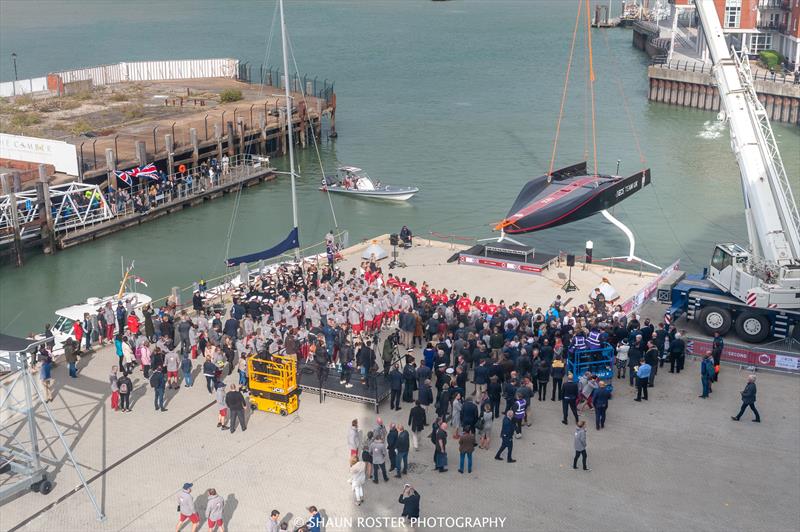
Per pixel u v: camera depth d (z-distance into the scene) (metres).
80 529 26.67
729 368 37.06
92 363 38.53
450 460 30.03
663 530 26.22
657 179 85.19
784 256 38.81
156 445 31.47
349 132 107.56
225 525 26.61
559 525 26.41
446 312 39.22
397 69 155.38
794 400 34.09
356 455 29.34
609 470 29.36
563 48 181.62
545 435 31.62
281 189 85.12
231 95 108.56
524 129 107.12
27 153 73.75
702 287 40.44
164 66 128.62
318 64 162.50
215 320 39.69
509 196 80.50
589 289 47.66
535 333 37.09
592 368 34.59
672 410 33.38
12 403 33.31
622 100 125.88
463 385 32.69
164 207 76.12
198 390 35.94
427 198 80.94
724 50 42.41
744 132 41.91
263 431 32.41
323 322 38.47
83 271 63.38
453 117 114.75
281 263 53.22
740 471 29.33
